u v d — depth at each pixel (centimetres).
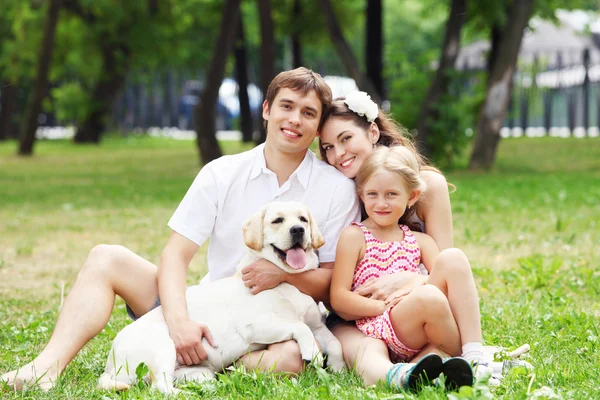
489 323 493
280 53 4050
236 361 366
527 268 658
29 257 816
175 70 3888
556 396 316
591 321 468
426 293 348
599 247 806
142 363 347
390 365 344
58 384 350
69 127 4103
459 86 1789
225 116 4378
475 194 1278
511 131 3266
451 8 1734
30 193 1463
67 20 2811
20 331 495
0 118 3534
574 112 3188
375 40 1894
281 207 381
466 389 301
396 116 1820
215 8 2570
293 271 380
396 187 388
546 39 3067
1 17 3044
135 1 2725
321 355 367
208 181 411
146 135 4162
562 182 1475
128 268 391
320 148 431
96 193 1449
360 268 391
